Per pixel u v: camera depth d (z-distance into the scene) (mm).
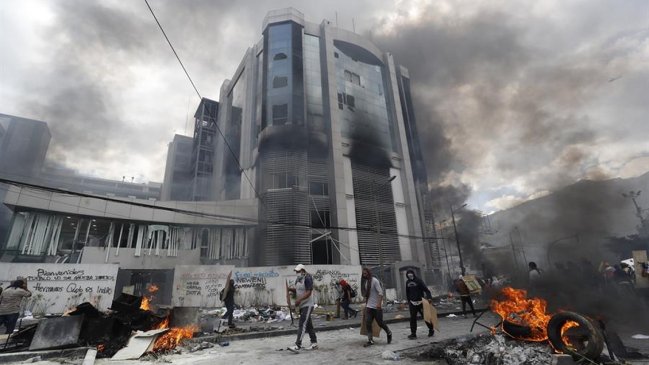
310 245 28156
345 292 12828
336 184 32406
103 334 6430
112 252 21297
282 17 38281
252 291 17969
